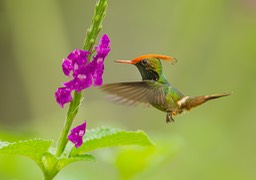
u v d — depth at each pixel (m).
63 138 4.70
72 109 4.68
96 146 4.88
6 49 13.77
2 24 11.32
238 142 12.98
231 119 12.95
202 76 13.11
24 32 11.24
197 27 12.73
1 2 11.38
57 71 11.20
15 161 7.96
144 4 14.31
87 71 4.61
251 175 12.88
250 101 13.12
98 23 4.65
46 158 4.70
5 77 13.84
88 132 5.12
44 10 11.37
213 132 12.43
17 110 13.88
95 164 9.51
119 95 5.48
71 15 15.46
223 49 13.16
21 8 11.25
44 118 10.27
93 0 15.60
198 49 12.81
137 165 7.52
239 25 13.24
